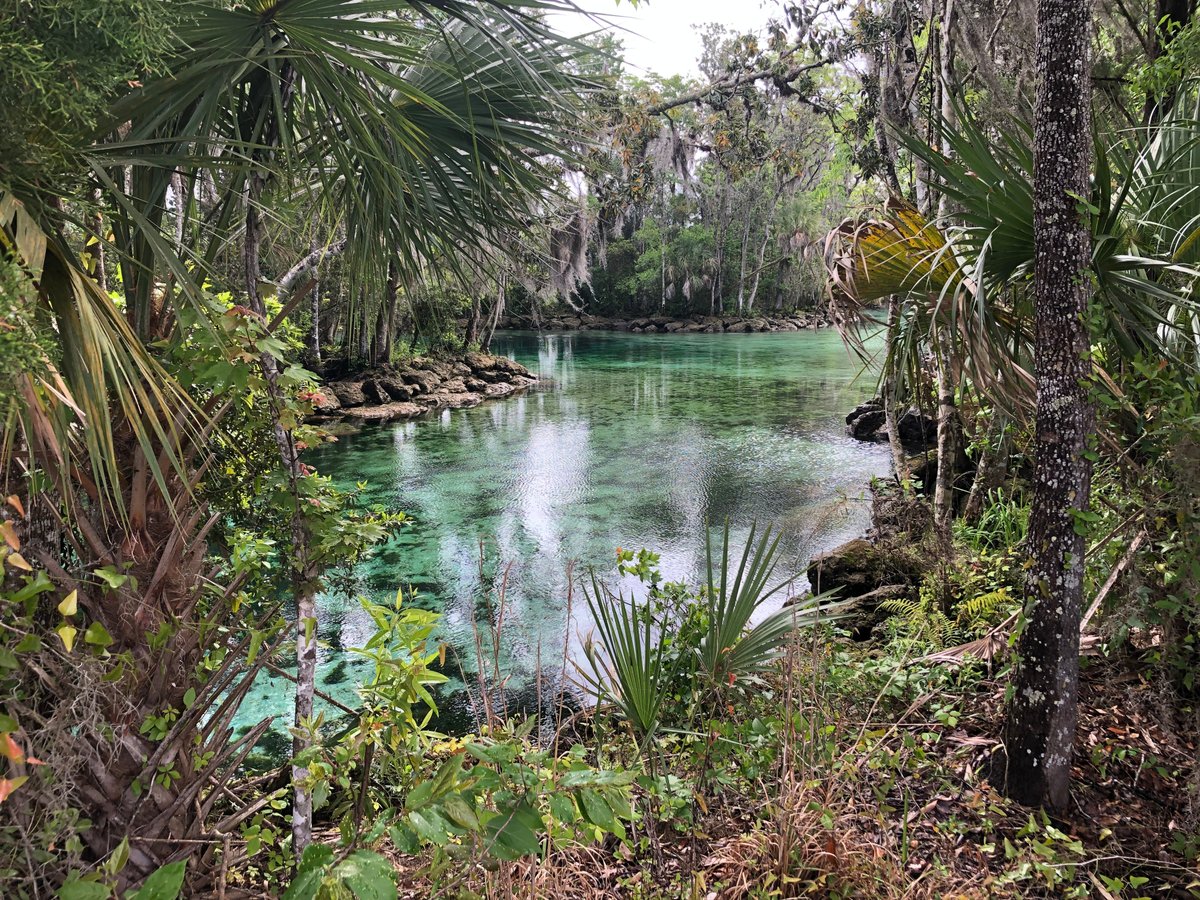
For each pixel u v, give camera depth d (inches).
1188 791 93.7
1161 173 105.2
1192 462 95.8
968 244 107.5
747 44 475.2
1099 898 84.4
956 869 89.7
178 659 74.0
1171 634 104.1
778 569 245.0
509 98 90.3
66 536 73.9
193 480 75.2
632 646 101.0
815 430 502.3
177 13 62.2
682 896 84.8
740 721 110.2
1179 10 169.6
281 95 81.7
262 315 85.0
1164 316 106.8
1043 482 95.9
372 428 536.4
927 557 205.5
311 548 91.7
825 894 86.0
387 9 74.2
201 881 74.6
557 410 610.2
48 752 60.1
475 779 62.6
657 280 1689.2
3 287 42.3
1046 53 90.3
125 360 54.4
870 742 110.7
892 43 309.4
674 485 367.2
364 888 53.1
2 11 46.5
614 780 64.1
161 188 70.6
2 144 50.1
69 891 50.1
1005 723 102.7
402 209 87.5
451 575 250.8
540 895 80.8
